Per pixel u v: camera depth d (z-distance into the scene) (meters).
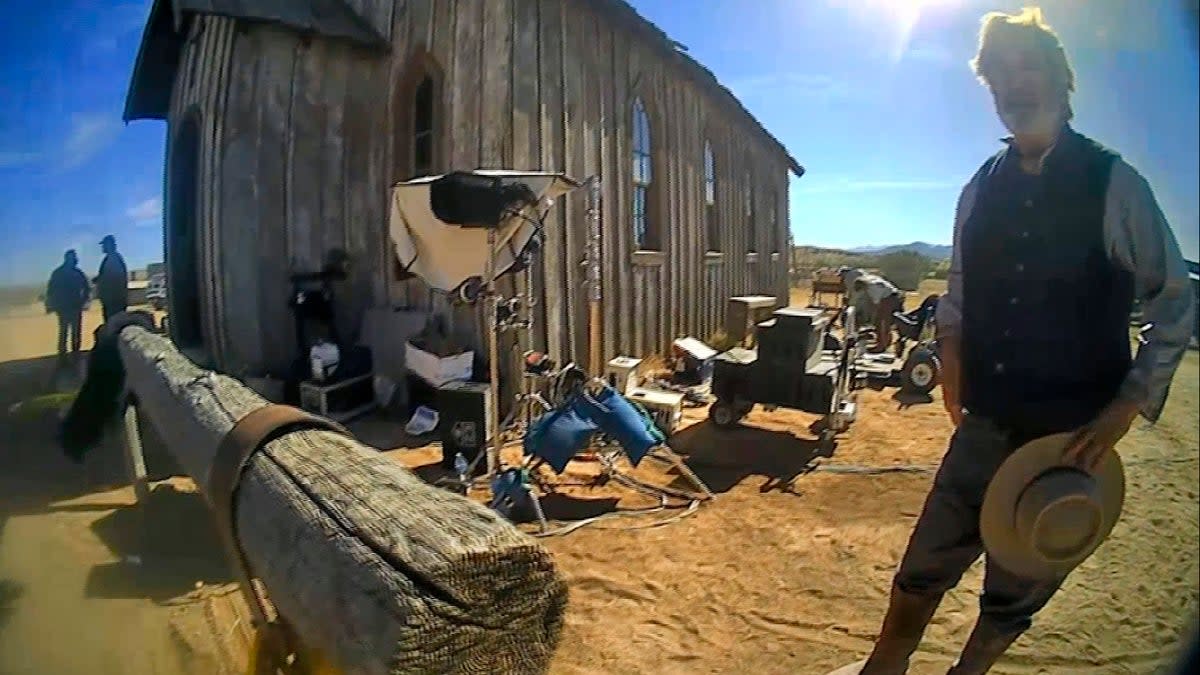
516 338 5.61
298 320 6.11
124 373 4.52
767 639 2.62
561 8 6.34
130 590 2.82
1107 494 1.92
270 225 6.45
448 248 4.48
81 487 3.81
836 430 5.39
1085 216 1.85
